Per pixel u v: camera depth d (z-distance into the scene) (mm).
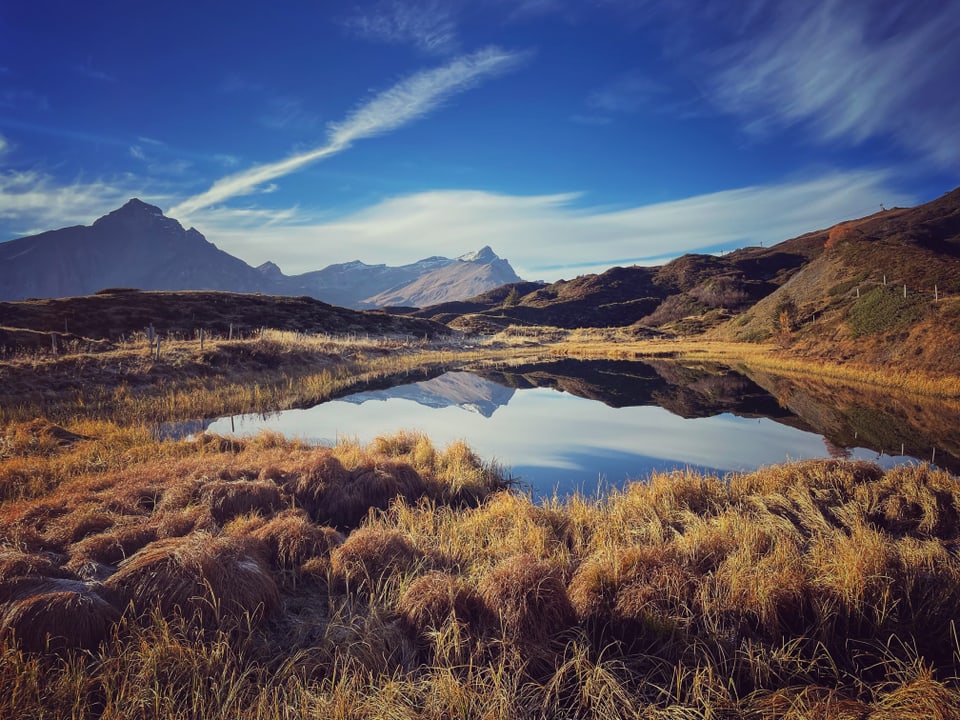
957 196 149750
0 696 3248
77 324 38344
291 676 3811
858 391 21891
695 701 3637
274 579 5375
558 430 15742
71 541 6078
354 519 8078
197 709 3422
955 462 11438
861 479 8695
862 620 4504
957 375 20938
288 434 14539
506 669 3943
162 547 4941
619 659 4039
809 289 48062
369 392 23594
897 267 38750
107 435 12500
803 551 6055
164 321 42969
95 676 3598
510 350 53781
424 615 4480
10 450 10523
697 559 5617
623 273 150125
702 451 13086
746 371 31266
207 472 8852
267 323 49000
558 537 6988
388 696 3592
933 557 5492
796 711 3482
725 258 160500
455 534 6941
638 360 40750
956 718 3320
